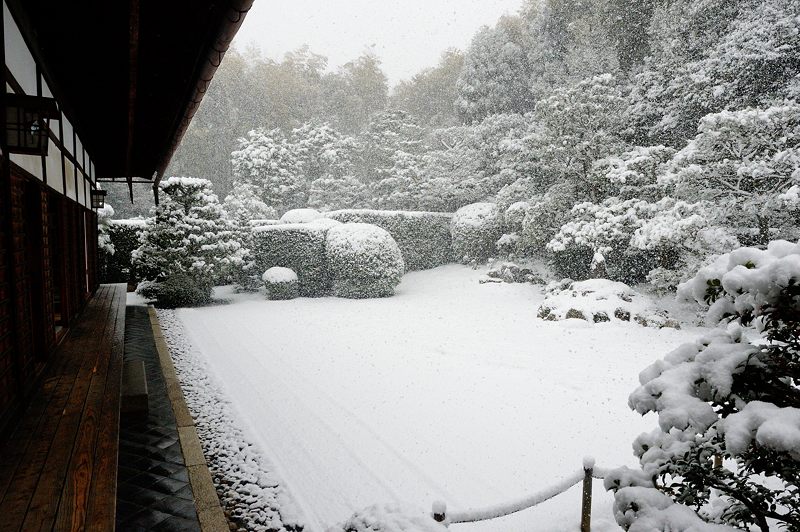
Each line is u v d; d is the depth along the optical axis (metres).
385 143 30.80
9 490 2.67
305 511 4.02
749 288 1.85
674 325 11.09
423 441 5.44
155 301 15.99
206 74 4.49
